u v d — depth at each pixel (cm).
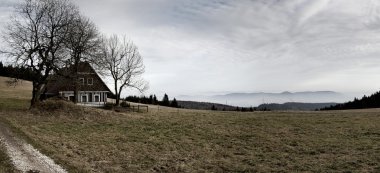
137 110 7131
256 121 5388
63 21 5609
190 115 6469
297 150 3073
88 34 6259
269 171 2341
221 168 2423
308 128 4512
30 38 5375
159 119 5550
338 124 4853
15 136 2825
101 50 7144
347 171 2308
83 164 2194
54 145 2714
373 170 2323
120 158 2553
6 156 2098
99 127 4294
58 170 1925
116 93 7556
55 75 5694
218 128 4541
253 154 2916
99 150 2784
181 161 2591
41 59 5453
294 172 2303
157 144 3275
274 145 3325
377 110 7631
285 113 7062
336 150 3031
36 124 4022
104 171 2123
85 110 5312
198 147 3192
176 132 4119
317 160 2656
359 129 4288
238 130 4375
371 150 2984
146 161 2516
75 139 3244
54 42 5512
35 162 2045
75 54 6003
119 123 4794
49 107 5112
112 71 7488
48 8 5462
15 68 5409
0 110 5128
